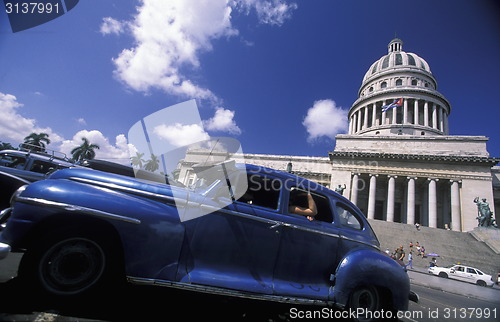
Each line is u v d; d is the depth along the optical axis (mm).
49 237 2516
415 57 63438
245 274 2988
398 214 44562
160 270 2658
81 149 35594
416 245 24641
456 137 39938
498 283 18453
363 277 3346
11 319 2123
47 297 2457
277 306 3688
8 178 5695
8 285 2869
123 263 2764
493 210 34469
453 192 36938
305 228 3393
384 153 39844
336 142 45844
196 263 2844
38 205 2506
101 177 3023
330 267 3467
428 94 54375
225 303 3467
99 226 2695
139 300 3027
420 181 40812
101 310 2578
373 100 57969
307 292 3162
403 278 3535
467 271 18125
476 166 36812
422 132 51312
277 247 3199
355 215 4051
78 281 2578
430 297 8375
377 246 3988
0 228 3061
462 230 35219
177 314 2836
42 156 10820
